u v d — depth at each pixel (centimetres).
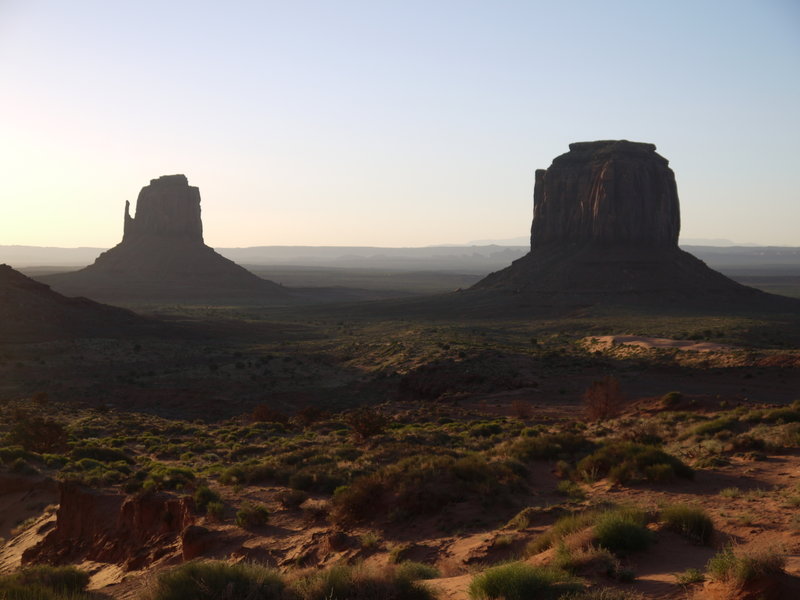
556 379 7281
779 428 2505
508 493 1786
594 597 888
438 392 7375
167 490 2412
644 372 7500
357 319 19000
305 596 1025
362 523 1753
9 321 12450
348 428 4591
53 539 2342
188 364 10306
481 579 966
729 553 940
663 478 1786
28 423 3791
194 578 1073
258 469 2575
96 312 14438
